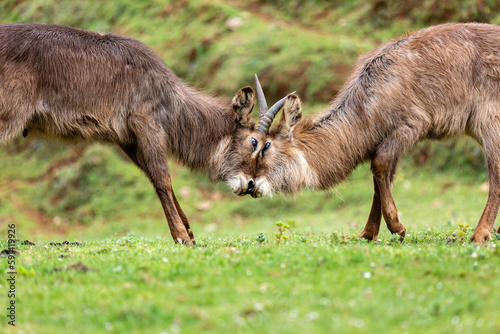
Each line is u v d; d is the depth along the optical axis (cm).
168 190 1572
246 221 3228
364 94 1554
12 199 3597
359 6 4231
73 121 1517
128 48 1572
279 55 3931
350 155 1579
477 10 3838
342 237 1590
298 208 3259
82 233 3278
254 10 4494
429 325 859
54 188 3628
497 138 1506
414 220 2584
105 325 898
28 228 3319
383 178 1542
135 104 1555
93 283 1084
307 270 1092
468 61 1521
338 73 3731
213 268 1129
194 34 4288
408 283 1012
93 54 1528
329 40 3959
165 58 4219
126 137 1577
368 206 3094
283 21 4347
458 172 3189
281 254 1185
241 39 4128
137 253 1301
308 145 1591
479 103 1524
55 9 4841
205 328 868
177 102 1602
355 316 895
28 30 1497
